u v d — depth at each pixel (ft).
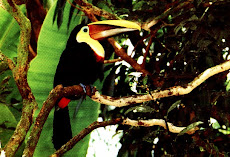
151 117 13.33
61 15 12.23
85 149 14.05
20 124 8.88
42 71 12.87
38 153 13.25
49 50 12.76
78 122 13.96
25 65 9.19
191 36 12.68
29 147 8.84
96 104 14.02
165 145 12.84
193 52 12.28
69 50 12.73
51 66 12.91
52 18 12.48
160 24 13.94
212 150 12.10
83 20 14.29
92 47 12.75
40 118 9.11
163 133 12.76
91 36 13.11
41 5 15.24
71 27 13.66
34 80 12.88
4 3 9.20
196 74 12.58
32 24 15.55
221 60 13.08
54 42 12.79
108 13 13.35
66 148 9.77
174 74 12.68
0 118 12.92
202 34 12.32
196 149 12.80
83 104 13.85
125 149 13.51
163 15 13.00
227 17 11.60
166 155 12.22
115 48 13.76
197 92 12.46
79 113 13.89
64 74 12.82
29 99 9.17
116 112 14.19
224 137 12.94
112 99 11.07
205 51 12.54
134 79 13.98
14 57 13.14
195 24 11.66
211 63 12.34
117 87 14.15
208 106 12.25
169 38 13.74
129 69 14.55
